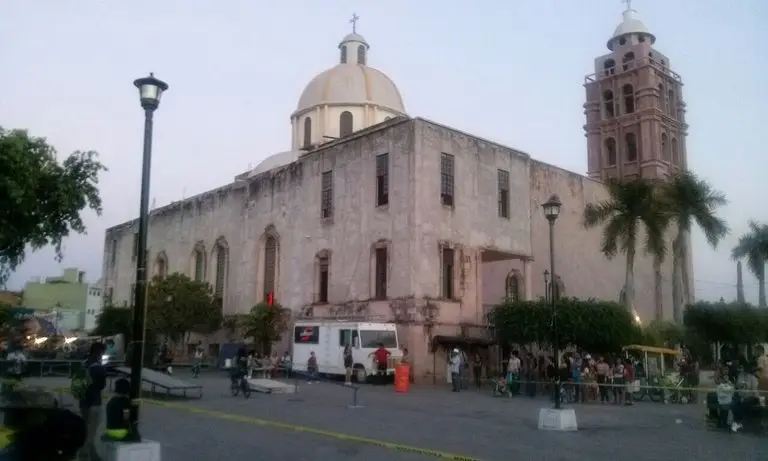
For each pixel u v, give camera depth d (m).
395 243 34.88
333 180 39.97
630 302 37.47
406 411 20.16
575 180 47.53
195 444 13.31
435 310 33.81
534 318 31.44
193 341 49.34
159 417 17.88
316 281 39.88
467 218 36.94
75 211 18.44
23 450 6.72
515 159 41.06
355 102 49.47
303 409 20.16
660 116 57.94
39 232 17.78
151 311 43.56
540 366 32.19
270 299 40.75
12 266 18.36
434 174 35.53
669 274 54.62
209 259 50.38
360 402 22.70
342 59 54.72
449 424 17.22
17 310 30.92
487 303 40.66
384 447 13.19
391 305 34.22
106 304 58.94
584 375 26.08
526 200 41.31
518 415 19.72
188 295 44.66
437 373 33.16
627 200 38.41
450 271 35.69
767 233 50.56
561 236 45.28
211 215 51.28
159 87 11.55
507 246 39.09
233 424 16.48
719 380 26.95
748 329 43.34
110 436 10.23
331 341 32.94
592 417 20.17
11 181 15.86
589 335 30.42
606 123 60.03
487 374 34.94
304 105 51.38
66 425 7.03
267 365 35.06
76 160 18.56
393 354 31.69
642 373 28.94
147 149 11.30
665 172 56.81
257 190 46.62
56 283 87.56
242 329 42.78
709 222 38.50
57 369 32.88
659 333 40.28
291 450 12.73
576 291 45.62
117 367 23.14
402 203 34.94
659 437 15.87
